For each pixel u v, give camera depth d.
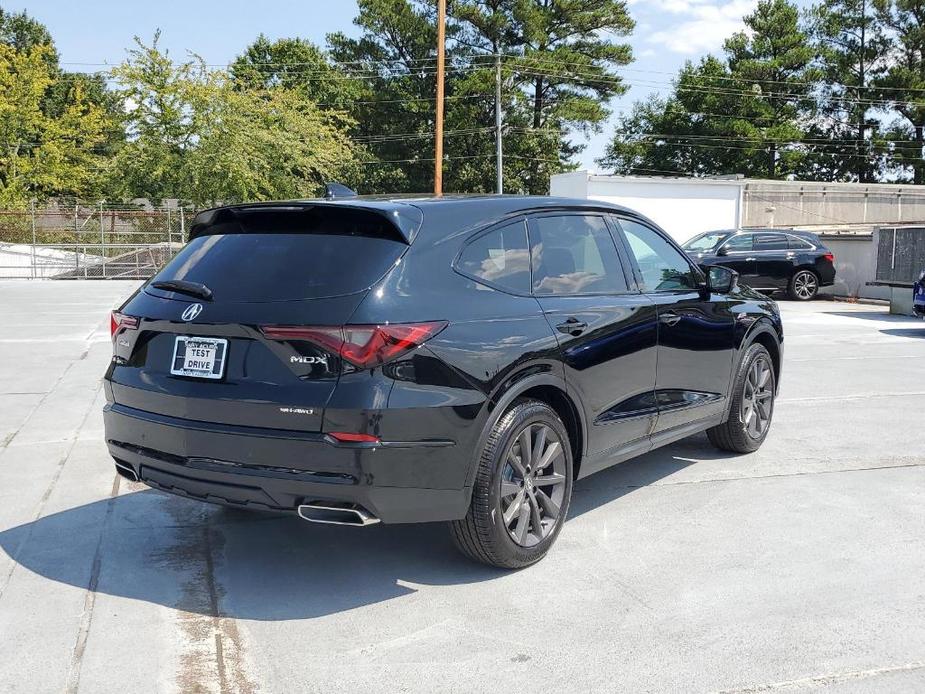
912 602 3.66
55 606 3.60
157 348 3.81
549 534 4.09
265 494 3.46
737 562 4.11
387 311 3.41
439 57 29.45
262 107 33.97
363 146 55.69
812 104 62.47
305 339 3.36
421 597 3.72
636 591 3.78
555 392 4.11
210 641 3.31
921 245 16.86
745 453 6.06
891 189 35.28
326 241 3.65
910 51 60.84
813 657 3.19
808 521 4.68
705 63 64.56
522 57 52.53
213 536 4.45
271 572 3.99
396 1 53.81
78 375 8.84
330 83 58.12
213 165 31.72
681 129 66.31
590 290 4.45
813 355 10.90
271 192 33.50
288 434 3.38
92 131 47.94
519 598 3.71
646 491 5.22
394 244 3.60
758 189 31.62
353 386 3.33
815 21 62.62
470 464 3.63
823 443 6.37
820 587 3.81
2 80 44.66
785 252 20.42
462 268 3.78
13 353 10.24
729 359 5.61
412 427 3.41
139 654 3.21
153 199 33.06
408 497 3.47
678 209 30.75
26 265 27.05
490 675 3.07
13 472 5.53
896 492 5.19
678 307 5.02
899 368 9.84
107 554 4.19
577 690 2.96
